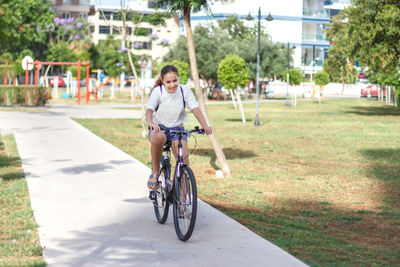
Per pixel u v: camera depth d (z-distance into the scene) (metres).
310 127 23.12
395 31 27.73
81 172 9.09
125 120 24.77
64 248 4.88
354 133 20.17
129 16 16.86
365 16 29.48
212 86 58.66
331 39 74.25
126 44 16.81
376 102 52.59
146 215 6.23
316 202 8.02
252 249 4.97
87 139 14.56
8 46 53.38
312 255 5.15
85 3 95.31
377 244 5.79
